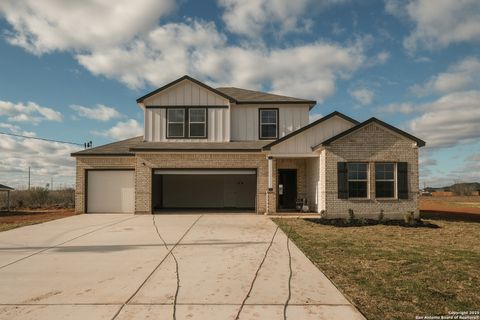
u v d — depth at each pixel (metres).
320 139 16.73
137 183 17.45
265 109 19.97
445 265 7.25
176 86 19.36
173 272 6.73
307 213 17.28
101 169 18.28
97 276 6.48
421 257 7.96
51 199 29.22
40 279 6.31
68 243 9.71
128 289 5.73
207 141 19.20
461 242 10.02
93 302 5.16
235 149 17.25
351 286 5.86
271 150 16.67
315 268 6.99
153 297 5.36
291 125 19.91
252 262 7.50
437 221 14.95
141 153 17.41
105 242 9.83
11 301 5.21
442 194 51.81
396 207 15.34
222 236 10.74
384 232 11.84
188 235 10.95
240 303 5.10
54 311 4.82
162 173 17.59
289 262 7.49
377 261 7.57
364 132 15.47
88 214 17.66
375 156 15.41
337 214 15.23
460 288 5.79
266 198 17.28
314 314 4.71
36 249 8.92
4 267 7.14
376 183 15.43
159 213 17.95
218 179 21.66
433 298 5.31
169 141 19.14
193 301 5.18
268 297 5.34
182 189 21.64
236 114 19.89
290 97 20.86
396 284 5.97
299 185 18.78
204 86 19.23
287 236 10.75
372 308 4.91
